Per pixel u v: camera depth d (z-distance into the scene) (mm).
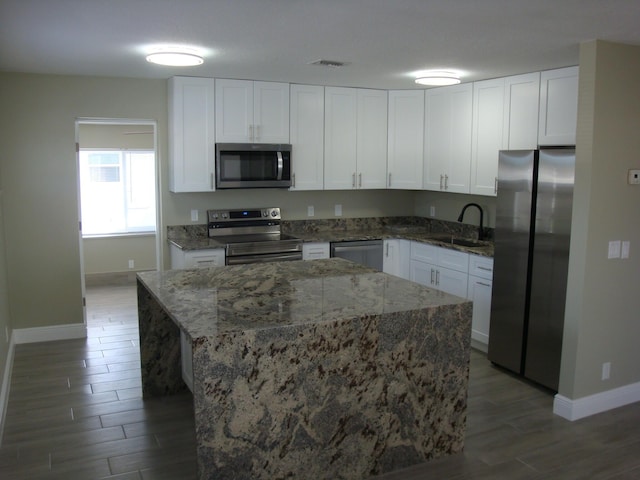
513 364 4352
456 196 6012
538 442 3361
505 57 3947
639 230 3736
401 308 2934
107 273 8102
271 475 2684
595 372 3729
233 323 2633
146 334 3891
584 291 3576
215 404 2516
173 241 5422
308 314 2799
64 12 2842
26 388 4090
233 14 2869
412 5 2684
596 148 3465
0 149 4852
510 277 4305
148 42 3561
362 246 5770
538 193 4012
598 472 3049
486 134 5020
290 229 6102
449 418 3143
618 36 3287
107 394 4000
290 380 2658
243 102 5289
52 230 5102
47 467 3035
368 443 2912
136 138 8141
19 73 4859
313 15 2879
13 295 5035
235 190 5820
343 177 5844
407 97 5844
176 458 3137
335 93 5680
